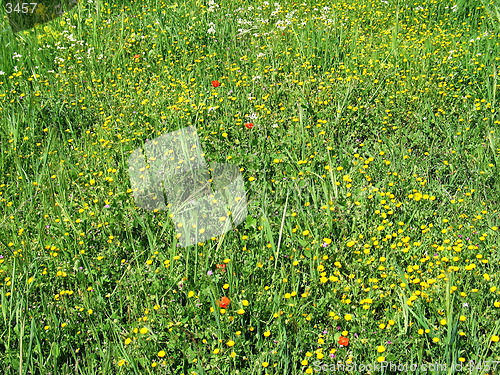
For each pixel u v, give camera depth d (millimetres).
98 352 3062
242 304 3133
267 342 3016
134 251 3613
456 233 3693
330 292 3264
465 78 6105
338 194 4145
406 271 3439
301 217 3896
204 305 3215
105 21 8133
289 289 3369
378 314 3223
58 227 3941
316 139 4957
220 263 3518
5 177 4758
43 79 6586
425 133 5148
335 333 3039
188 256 3498
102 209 4090
